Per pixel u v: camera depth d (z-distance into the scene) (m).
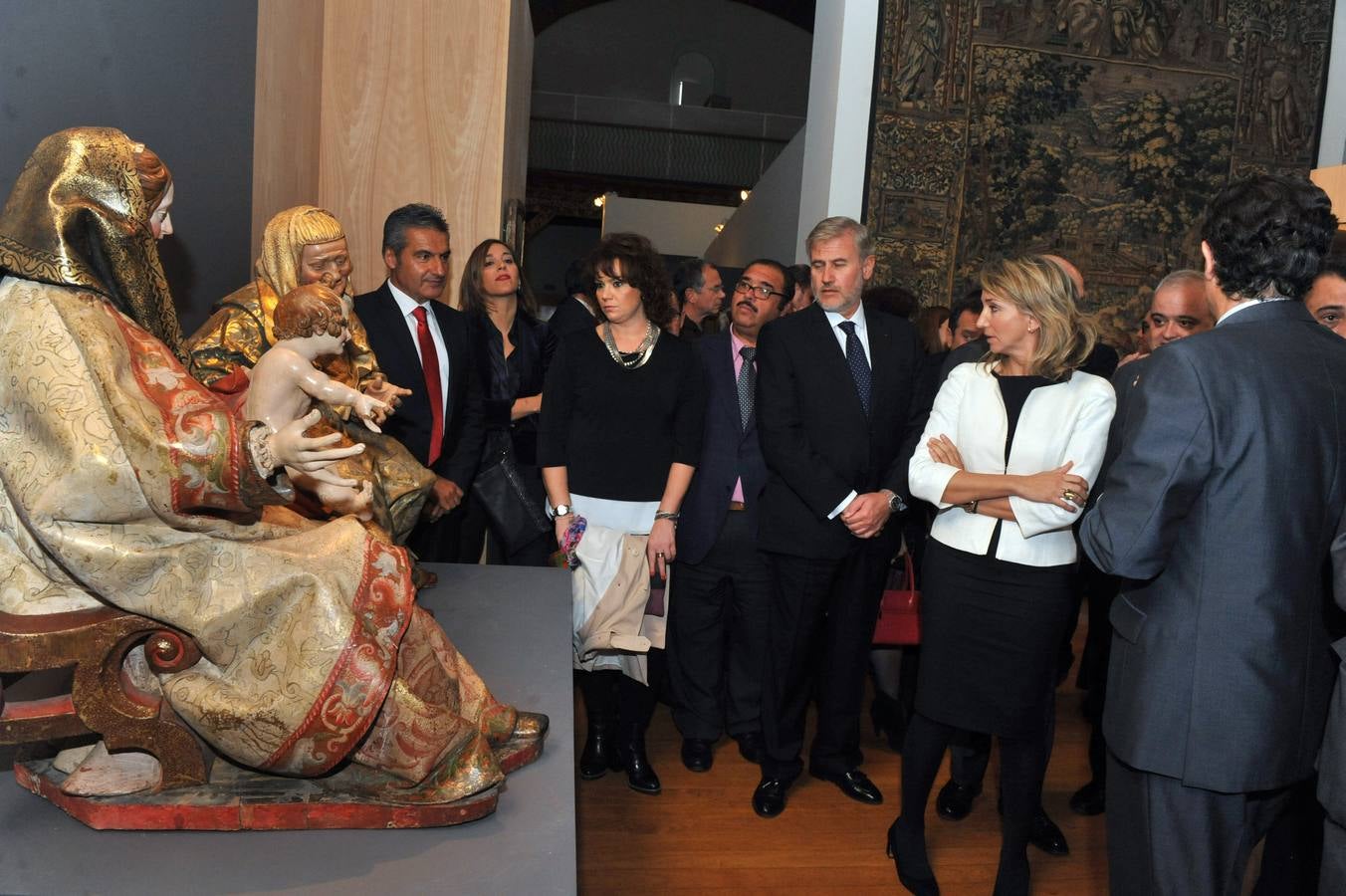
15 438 1.62
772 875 3.01
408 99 4.84
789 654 3.31
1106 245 8.41
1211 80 8.39
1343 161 8.44
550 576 3.38
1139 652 2.03
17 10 2.20
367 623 1.73
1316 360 1.95
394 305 3.32
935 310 5.09
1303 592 1.93
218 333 2.41
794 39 19.98
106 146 1.71
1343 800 1.83
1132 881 2.08
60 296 1.65
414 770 1.73
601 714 3.61
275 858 1.61
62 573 1.69
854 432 3.18
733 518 3.53
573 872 1.61
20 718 1.63
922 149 8.04
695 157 19.59
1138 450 1.94
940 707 2.67
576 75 19.69
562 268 24.45
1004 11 8.07
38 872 1.53
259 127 3.74
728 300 6.04
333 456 1.62
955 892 2.96
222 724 1.62
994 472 2.62
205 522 1.70
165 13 2.90
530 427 3.92
